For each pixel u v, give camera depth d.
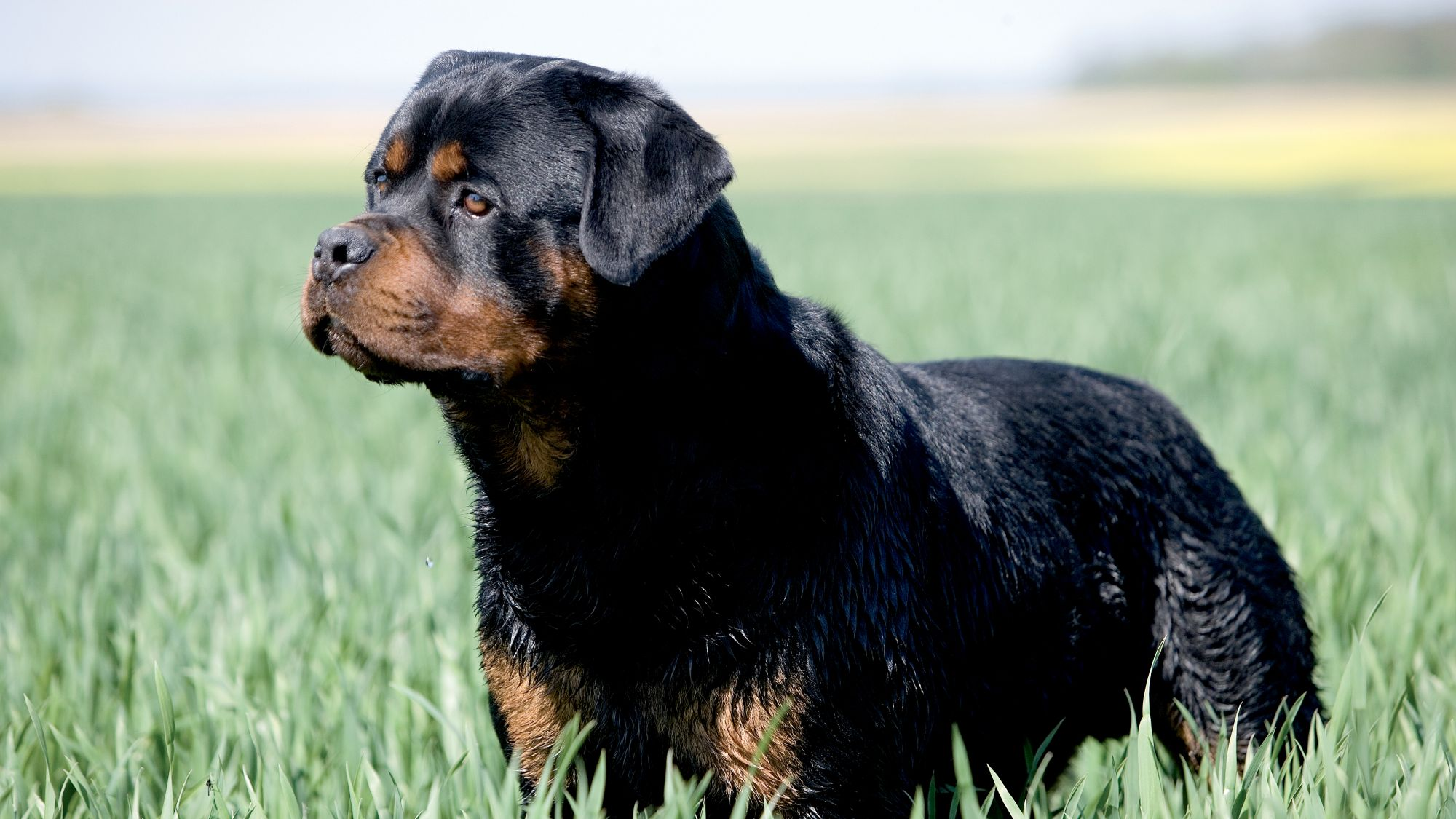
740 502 3.32
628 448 3.38
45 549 6.61
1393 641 4.86
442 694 4.63
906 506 3.54
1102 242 23.70
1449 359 10.59
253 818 3.58
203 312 15.55
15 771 4.00
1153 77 140.00
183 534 6.71
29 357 12.35
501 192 3.45
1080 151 68.19
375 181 3.85
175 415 9.24
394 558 5.80
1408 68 131.25
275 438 8.65
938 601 3.56
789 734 3.30
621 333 3.39
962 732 3.66
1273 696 4.12
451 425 3.74
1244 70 136.75
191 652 4.90
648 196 3.35
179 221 33.41
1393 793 3.67
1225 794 3.51
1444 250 21.00
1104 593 4.01
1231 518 4.27
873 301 14.29
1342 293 15.50
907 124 98.19
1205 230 26.14
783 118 109.94
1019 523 3.82
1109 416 4.25
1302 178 49.31
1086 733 4.16
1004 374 4.29
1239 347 11.16
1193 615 4.11
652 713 3.42
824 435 3.43
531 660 3.53
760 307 3.51
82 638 5.14
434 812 3.58
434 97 3.64
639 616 3.36
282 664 4.82
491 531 3.62
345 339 3.48
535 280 3.45
